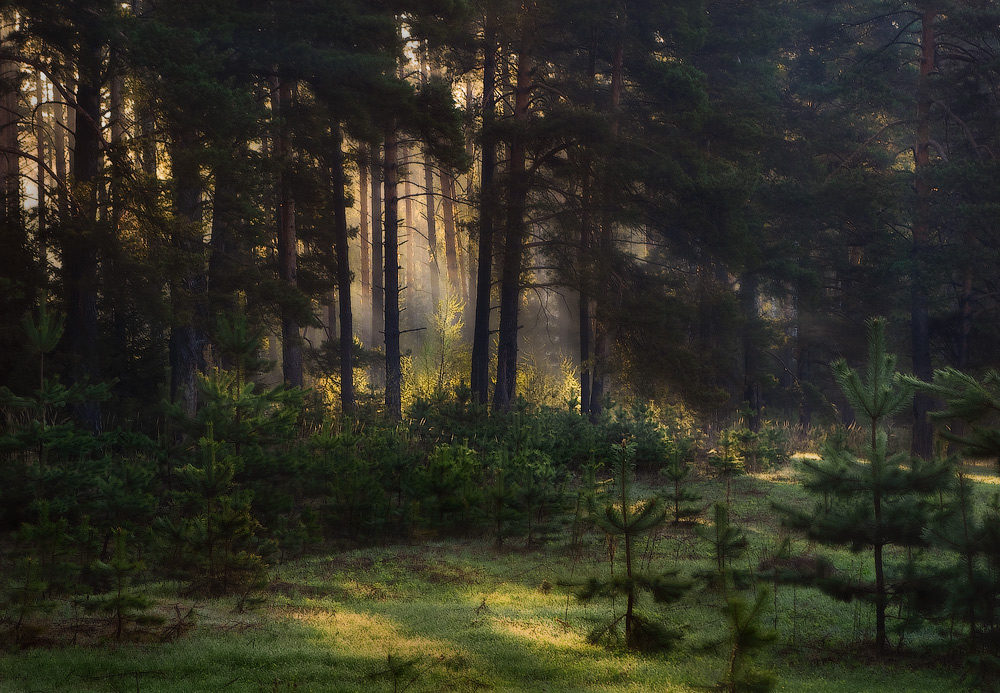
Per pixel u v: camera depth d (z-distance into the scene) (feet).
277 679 25.53
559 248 102.01
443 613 35.68
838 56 129.18
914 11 107.55
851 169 111.24
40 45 69.36
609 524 31.58
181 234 67.72
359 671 26.55
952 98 105.91
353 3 77.87
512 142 91.71
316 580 42.47
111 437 49.32
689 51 96.68
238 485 46.16
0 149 65.57
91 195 67.00
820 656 30.68
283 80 82.53
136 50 62.34
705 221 89.30
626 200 89.71
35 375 63.87
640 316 89.92
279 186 84.64
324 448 55.98
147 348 83.10
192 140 67.97
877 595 30.68
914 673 28.50
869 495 31.04
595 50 98.68
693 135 98.32
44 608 30.94
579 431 76.48
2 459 45.34
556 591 40.86
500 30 93.45
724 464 74.54
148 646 29.30
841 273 116.26
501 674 27.20
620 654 30.25
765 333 109.50
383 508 53.67
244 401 47.67
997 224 97.76
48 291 65.67
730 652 23.66
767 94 106.93
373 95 75.82
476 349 95.50
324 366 105.81
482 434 73.67
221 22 68.59
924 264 100.48
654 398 96.02
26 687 24.63
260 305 80.23
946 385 26.91
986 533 28.14
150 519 45.39
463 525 54.95
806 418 133.80
